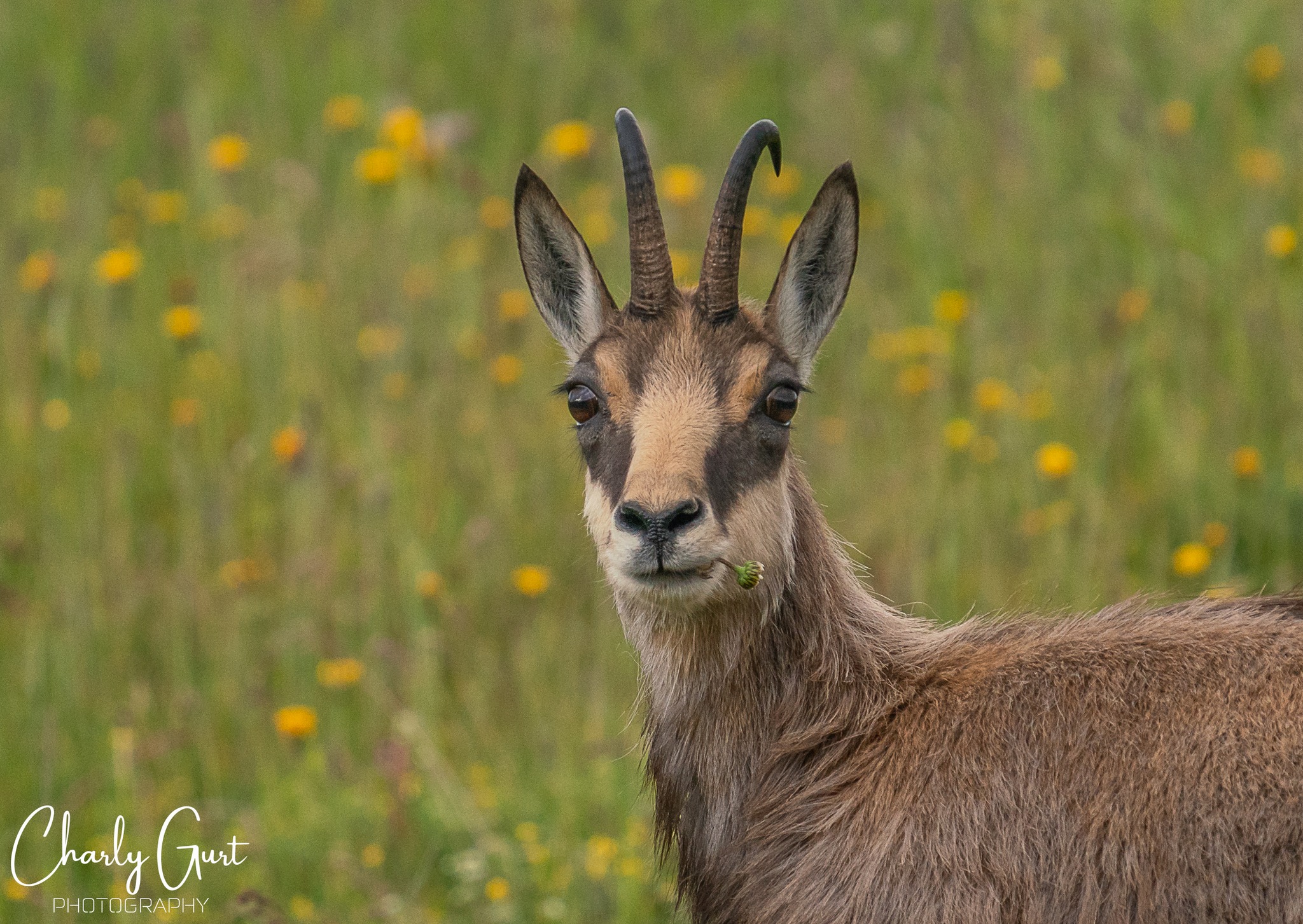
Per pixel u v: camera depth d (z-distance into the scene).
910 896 8.84
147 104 23.97
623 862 12.01
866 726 9.41
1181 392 16.28
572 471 16.42
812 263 10.16
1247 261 17.20
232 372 17.92
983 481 15.84
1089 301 17.92
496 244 20.28
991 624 10.16
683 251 19.81
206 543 15.94
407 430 16.88
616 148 22.33
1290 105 19.00
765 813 9.41
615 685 14.61
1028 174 19.64
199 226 20.75
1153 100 19.97
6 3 26.17
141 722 14.09
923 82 22.30
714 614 9.45
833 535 10.30
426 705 13.95
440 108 23.59
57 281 19.14
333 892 12.30
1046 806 8.74
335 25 25.56
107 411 17.62
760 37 24.47
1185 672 8.91
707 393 9.20
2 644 14.83
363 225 19.83
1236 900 8.27
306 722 13.26
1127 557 15.15
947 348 17.16
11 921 11.96
